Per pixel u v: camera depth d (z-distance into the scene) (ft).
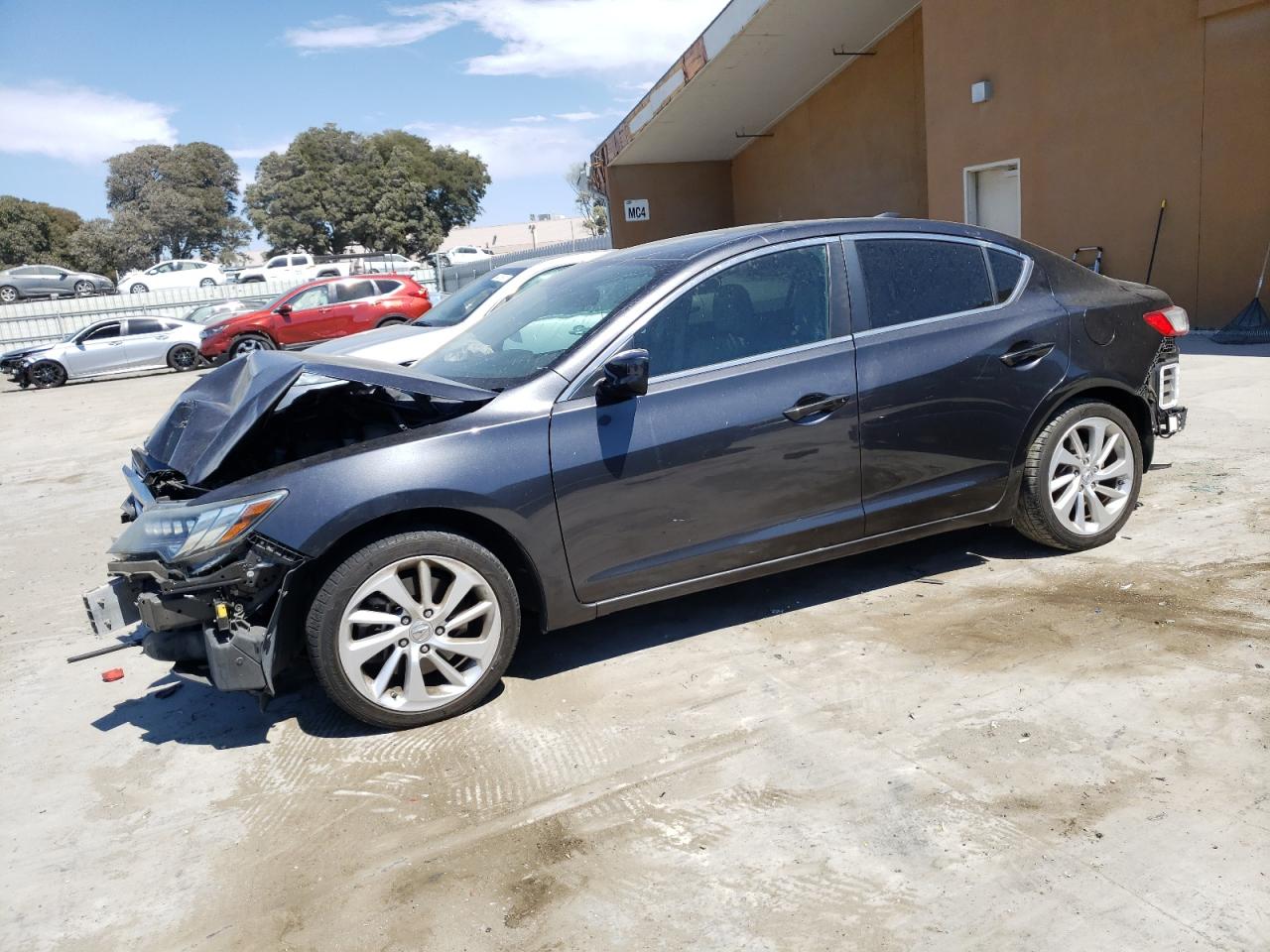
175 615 10.70
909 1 55.06
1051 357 14.08
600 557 12.00
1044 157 43.29
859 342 13.09
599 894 8.41
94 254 205.67
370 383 11.73
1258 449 19.83
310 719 12.30
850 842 8.73
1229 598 12.89
